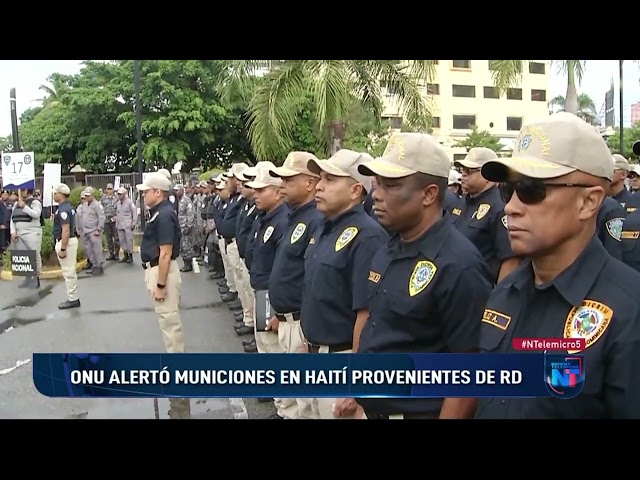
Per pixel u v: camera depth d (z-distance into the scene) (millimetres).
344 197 2941
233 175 7594
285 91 7828
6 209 12523
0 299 8969
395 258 2316
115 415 4023
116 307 8312
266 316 4102
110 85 18672
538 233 1605
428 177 2240
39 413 4078
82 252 12398
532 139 1660
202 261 12766
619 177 5070
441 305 2146
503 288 1882
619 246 4242
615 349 1492
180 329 5094
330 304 2879
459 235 2268
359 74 7859
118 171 19484
